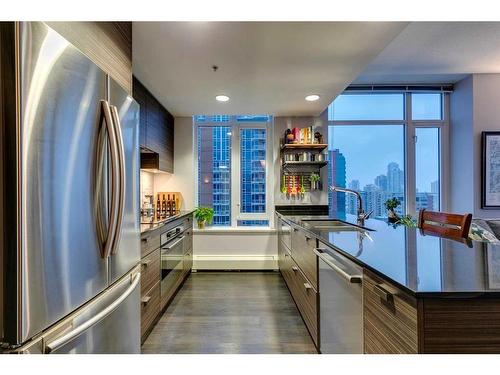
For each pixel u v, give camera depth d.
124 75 1.81
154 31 1.97
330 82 2.93
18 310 0.81
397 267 1.08
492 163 4.03
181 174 4.39
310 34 2.02
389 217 3.46
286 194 4.35
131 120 1.60
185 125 4.40
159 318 2.67
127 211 1.52
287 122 4.33
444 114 4.54
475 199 4.07
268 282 3.78
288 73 2.70
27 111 0.85
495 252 1.34
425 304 0.83
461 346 0.82
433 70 3.88
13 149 0.82
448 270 1.04
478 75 4.03
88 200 1.12
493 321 0.82
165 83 2.94
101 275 1.21
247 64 2.50
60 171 0.97
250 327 2.50
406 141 4.59
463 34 2.89
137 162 1.70
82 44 1.34
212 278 3.97
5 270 0.81
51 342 0.92
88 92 1.14
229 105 3.75
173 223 3.12
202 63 2.48
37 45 0.89
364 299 1.23
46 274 0.91
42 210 0.89
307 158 4.15
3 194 0.82
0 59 0.82
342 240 1.64
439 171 4.59
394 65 3.69
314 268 2.04
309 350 2.11
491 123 4.05
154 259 2.45
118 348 1.40
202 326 2.52
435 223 2.19
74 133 1.05
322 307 1.86
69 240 1.01
